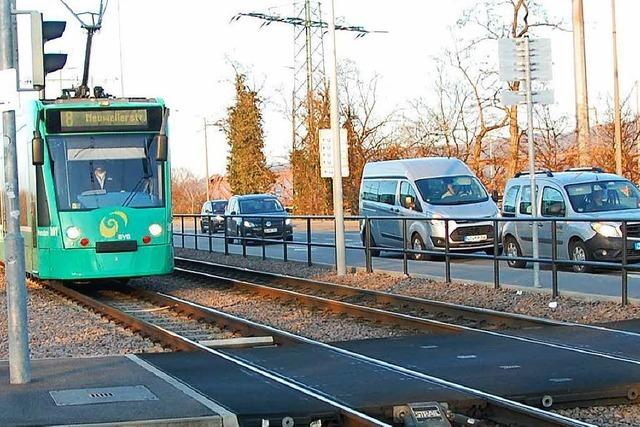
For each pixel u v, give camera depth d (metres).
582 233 25.89
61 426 9.71
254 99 92.44
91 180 24.39
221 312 20.50
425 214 33.06
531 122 22.70
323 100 72.12
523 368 12.73
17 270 12.18
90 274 24.12
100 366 13.45
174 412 10.28
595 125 55.69
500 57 22.45
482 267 28.95
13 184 12.11
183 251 44.88
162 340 17.36
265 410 10.38
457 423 10.43
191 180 113.56
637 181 53.72
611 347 14.22
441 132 66.62
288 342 16.55
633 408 11.18
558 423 9.69
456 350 14.51
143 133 24.86
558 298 20.67
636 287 21.92
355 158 70.94
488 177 63.16
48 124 24.20
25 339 12.24
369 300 22.84
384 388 11.55
